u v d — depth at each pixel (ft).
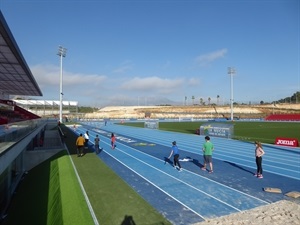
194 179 45.03
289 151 76.74
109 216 28.96
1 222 38.45
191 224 27.30
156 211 30.58
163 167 54.60
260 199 34.94
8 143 38.47
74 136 112.57
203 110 449.48
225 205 32.81
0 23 38.73
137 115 400.26
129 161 61.05
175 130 158.61
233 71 249.96
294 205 32.24
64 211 31.24
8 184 50.34
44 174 56.80
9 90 122.62
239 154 72.54
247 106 459.73
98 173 48.34
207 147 50.47
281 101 538.88
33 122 74.49
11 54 56.75
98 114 391.24
